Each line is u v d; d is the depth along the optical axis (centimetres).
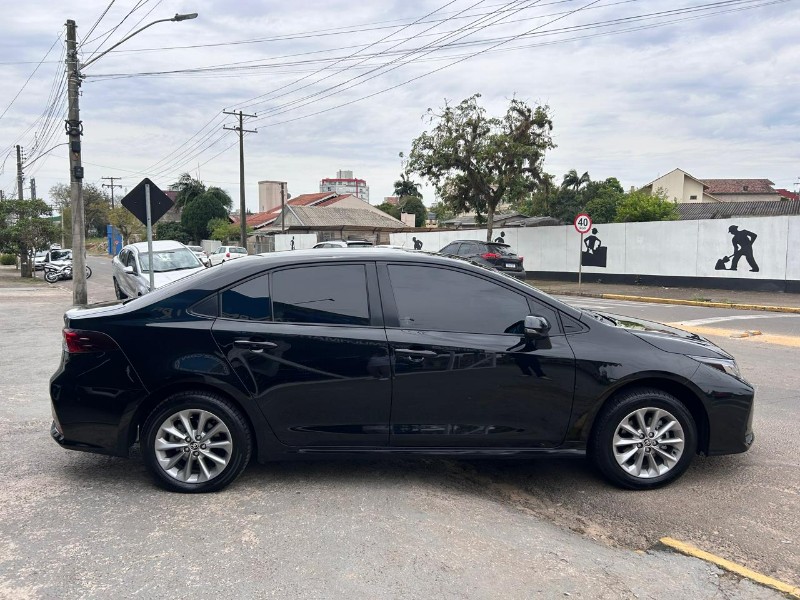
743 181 7456
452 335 408
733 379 426
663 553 338
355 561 317
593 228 2298
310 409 402
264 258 428
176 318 403
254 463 461
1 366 838
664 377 415
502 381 405
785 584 304
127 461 466
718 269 1930
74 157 1831
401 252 436
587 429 415
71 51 1794
